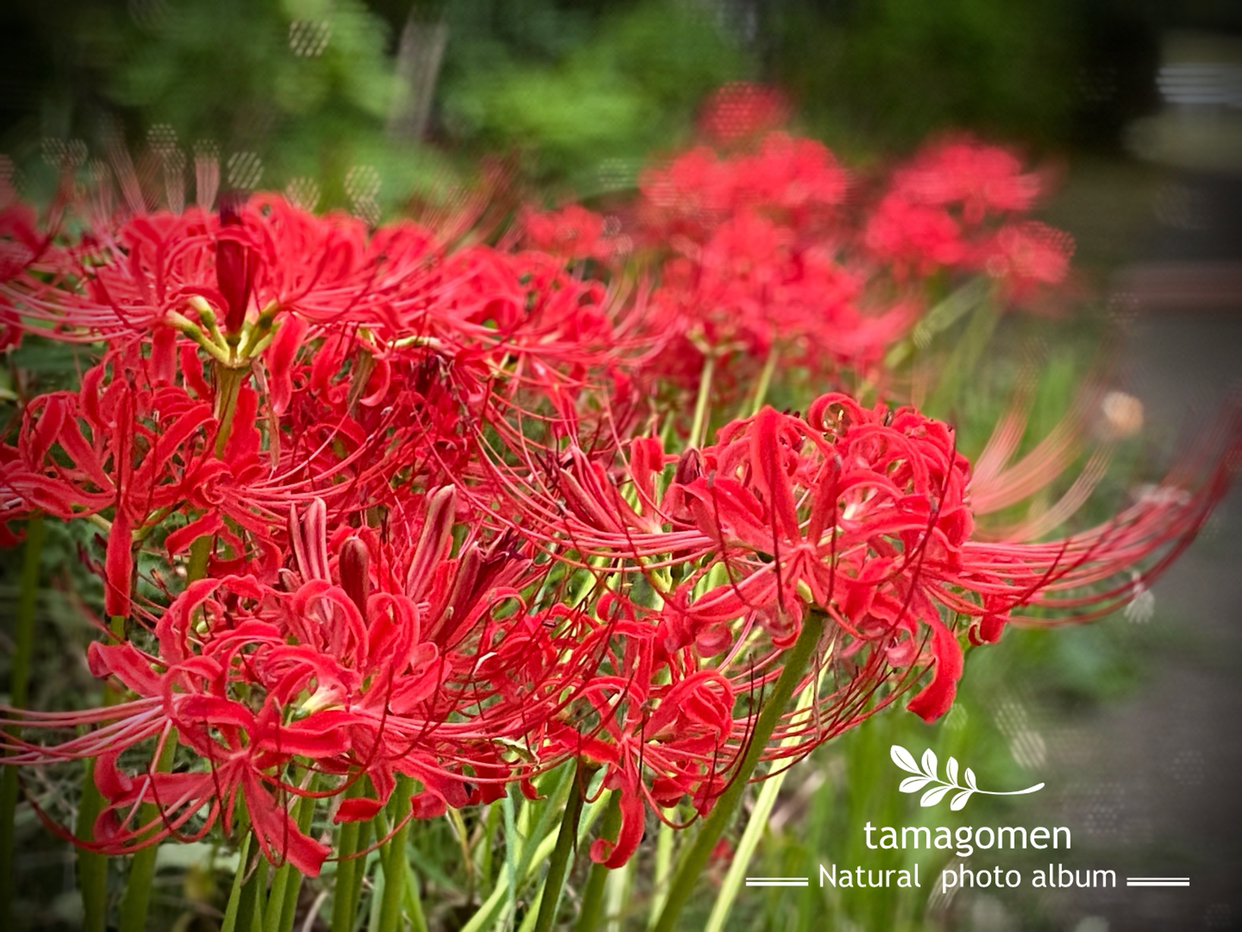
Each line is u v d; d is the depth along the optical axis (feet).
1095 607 6.78
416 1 13.02
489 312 4.09
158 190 4.48
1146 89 24.68
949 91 21.17
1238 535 11.76
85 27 10.92
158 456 3.65
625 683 3.57
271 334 3.77
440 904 4.48
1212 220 20.26
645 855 4.82
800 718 3.80
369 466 3.79
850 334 5.65
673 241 6.92
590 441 4.09
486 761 3.58
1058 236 9.88
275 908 3.76
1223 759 8.15
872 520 3.53
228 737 3.46
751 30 19.24
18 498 3.70
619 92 13.94
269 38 11.28
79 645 5.11
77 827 4.02
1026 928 6.26
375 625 3.49
